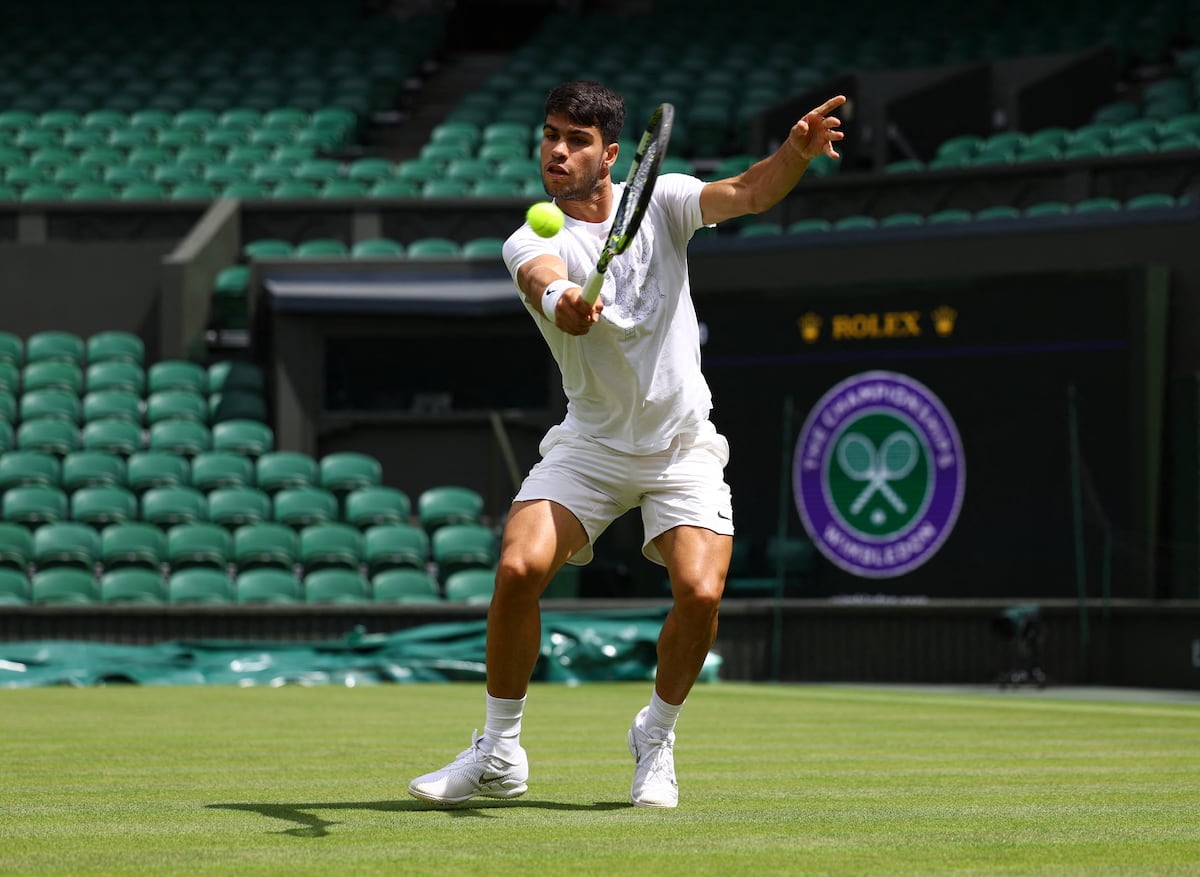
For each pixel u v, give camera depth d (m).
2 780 8.28
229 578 23.08
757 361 24.33
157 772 8.73
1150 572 21.67
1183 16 39.81
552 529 6.77
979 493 22.75
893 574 23.08
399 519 24.91
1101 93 34.47
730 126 37.91
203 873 5.08
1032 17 41.94
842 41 42.34
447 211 31.55
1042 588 22.22
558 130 6.78
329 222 31.73
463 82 44.84
